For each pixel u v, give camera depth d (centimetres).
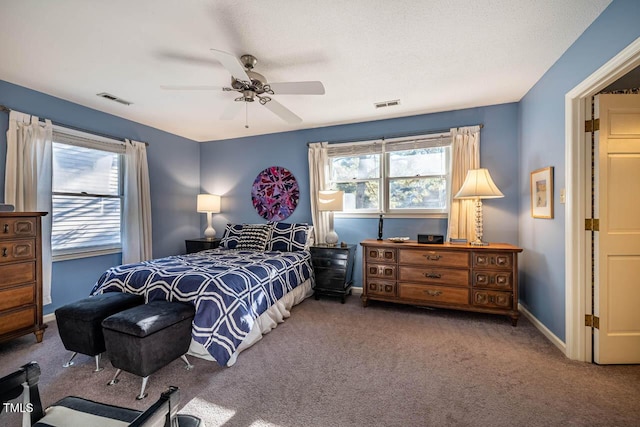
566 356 220
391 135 385
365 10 176
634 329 206
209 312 209
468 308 295
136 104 329
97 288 250
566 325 221
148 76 261
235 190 482
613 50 170
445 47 218
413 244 314
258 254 355
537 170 273
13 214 232
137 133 395
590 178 210
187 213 478
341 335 261
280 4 170
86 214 340
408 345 240
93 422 102
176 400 87
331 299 371
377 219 395
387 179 393
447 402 168
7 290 228
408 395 175
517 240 330
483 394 175
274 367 207
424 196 377
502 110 335
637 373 195
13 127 271
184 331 203
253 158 470
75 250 329
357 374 198
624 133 204
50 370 204
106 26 189
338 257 360
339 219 415
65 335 204
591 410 160
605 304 207
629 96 203
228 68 188
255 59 230
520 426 149
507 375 195
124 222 371
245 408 164
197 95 304
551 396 172
